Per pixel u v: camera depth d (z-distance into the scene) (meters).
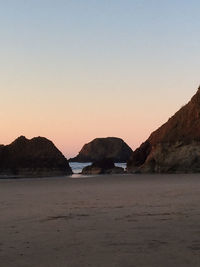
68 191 31.36
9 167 82.62
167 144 71.69
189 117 74.94
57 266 8.54
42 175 81.62
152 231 12.36
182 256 9.10
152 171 72.25
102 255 9.41
